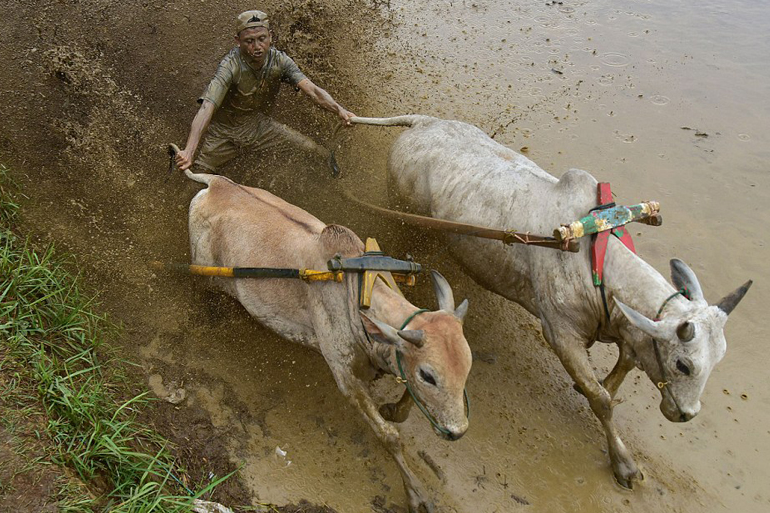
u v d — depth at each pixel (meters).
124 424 4.14
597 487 4.70
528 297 4.99
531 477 4.72
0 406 3.92
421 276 5.95
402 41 9.27
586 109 8.26
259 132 6.26
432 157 5.43
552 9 10.27
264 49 5.76
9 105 6.75
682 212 7.01
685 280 4.27
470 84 8.55
